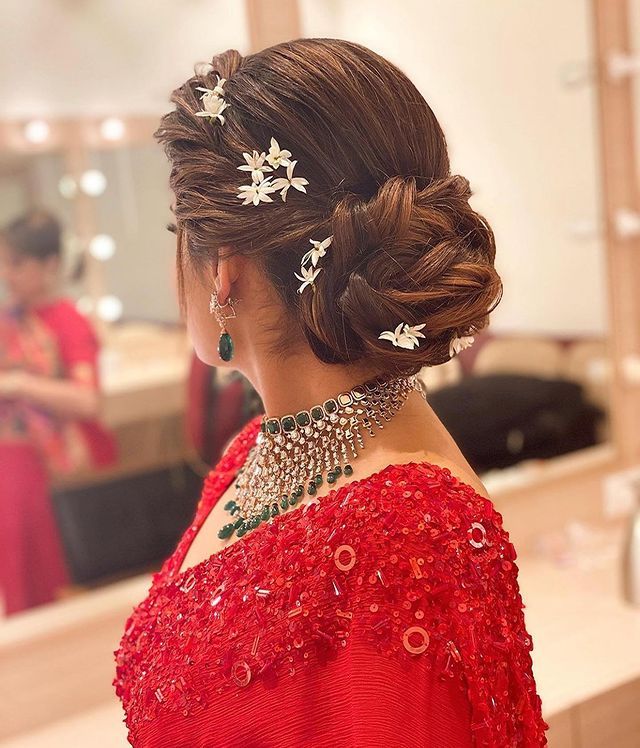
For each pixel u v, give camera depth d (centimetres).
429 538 65
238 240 71
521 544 209
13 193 155
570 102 205
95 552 167
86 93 157
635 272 220
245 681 68
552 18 201
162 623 78
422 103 73
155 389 169
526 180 201
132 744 79
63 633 162
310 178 70
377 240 67
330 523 68
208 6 164
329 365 74
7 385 158
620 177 214
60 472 164
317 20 174
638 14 212
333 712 64
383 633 63
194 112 74
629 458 223
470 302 68
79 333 162
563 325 210
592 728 148
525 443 207
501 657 65
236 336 78
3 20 150
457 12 188
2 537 160
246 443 96
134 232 164
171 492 173
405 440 73
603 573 195
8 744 155
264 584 69
